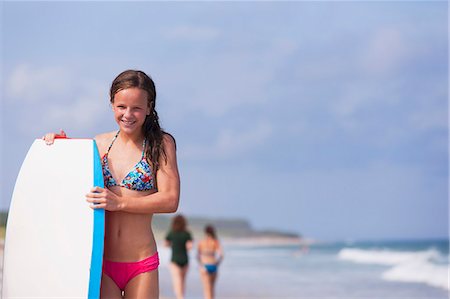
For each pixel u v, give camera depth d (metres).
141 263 5.24
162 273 23.97
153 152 5.30
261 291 19.14
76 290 5.06
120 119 5.19
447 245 54.41
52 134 5.38
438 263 30.20
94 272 5.06
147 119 5.33
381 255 36.66
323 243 59.00
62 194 5.17
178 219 14.77
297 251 43.38
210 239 14.77
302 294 18.61
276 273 25.88
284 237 58.16
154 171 5.30
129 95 5.14
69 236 5.12
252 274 25.34
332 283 21.94
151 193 5.33
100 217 5.11
